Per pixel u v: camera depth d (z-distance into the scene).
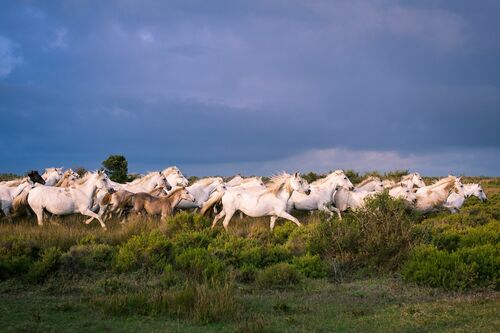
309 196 21.41
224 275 12.59
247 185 25.45
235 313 9.56
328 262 14.36
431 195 22.16
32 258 14.37
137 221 18.09
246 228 18.59
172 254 14.40
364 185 25.19
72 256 13.80
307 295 11.67
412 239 14.51
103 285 12.27
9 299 11.09
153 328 8.98
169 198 20.41
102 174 19.33
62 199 18.80
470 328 8.56
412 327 8.79
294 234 17.03
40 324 9.10
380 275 13.52
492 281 11.97
